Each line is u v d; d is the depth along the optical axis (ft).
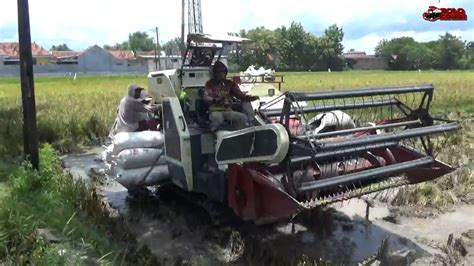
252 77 29.78
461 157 32.30
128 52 272.51
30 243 15.55
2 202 18.39
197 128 21.57
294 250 18.84
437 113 53.72
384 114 28.55
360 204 24.02
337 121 21.84
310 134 16.31
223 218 21.01
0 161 27.94
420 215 22.57
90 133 41.88
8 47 240.53
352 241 19.72
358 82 102.01
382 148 20.47
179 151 20.81
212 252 18.86
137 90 27.07
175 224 21.67
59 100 59.88
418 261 17.83
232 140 18.11
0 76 204.44
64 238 16.78
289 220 21.56
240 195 18.02
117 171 22.68
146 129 26.12
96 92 74.54
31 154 23.86
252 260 17.89
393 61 319.27
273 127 16.19
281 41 261.85
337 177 17.46
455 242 18.80
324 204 16.94
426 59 314.55
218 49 24.45
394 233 20.56
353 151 18.48
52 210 19.44
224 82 22.26
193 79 24.25
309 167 18.98
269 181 16.78
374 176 18.16
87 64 246.68
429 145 20.16
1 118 44.42
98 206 21.61
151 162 22.81
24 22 23.29
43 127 40.01
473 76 135.44
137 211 23.50
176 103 21.18
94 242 17.22
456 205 23.84
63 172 28.45
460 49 314.35
